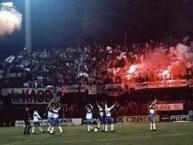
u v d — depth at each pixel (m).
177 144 20.11
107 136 25.23
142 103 38.91
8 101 41.16
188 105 37.53
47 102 40.78
